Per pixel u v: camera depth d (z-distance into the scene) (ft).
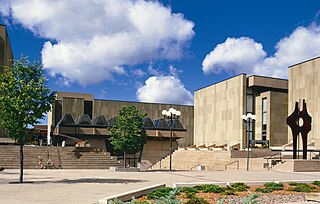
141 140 110.73
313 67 175.42
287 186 56.65
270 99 196.85
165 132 165.89
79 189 51.65
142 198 43.16
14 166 107.14
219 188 48.70
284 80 207.72
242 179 73.46
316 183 60.34
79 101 228.43
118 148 109.50
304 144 117.91
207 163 140.05
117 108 241.14
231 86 211.61
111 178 72.69
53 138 169.48
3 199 41.32
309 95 176.76
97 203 37.11
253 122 196.13
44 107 62.64
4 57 159.84
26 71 63.26
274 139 195.31
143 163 158.92
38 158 111.75
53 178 71.72
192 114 261.24
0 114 61.67
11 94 61.46
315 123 171.63
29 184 59.06
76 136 162.61
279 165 106.83
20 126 60.18
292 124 117.19
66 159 113.91
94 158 116.88
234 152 134.72
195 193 46.16
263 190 50.78
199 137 246.06
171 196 23.16
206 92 239.50
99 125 165.17
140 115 111.55
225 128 215.10
